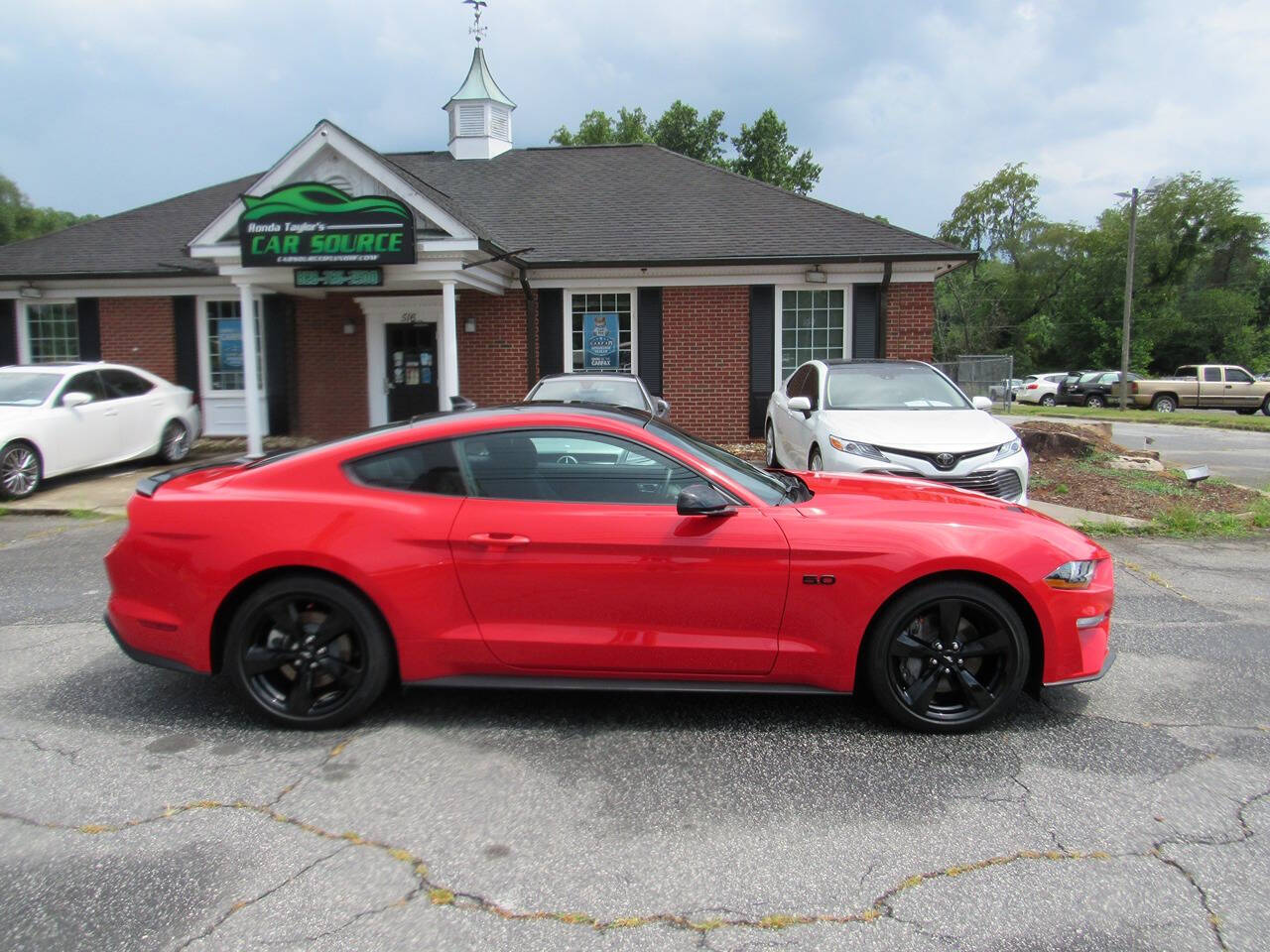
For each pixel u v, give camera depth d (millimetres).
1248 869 2652
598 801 3088
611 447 3723
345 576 3570
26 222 50062
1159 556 7164
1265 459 14391
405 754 3477
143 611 3713
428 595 3586
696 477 3693
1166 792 3160
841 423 7637
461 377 14141
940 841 2822
